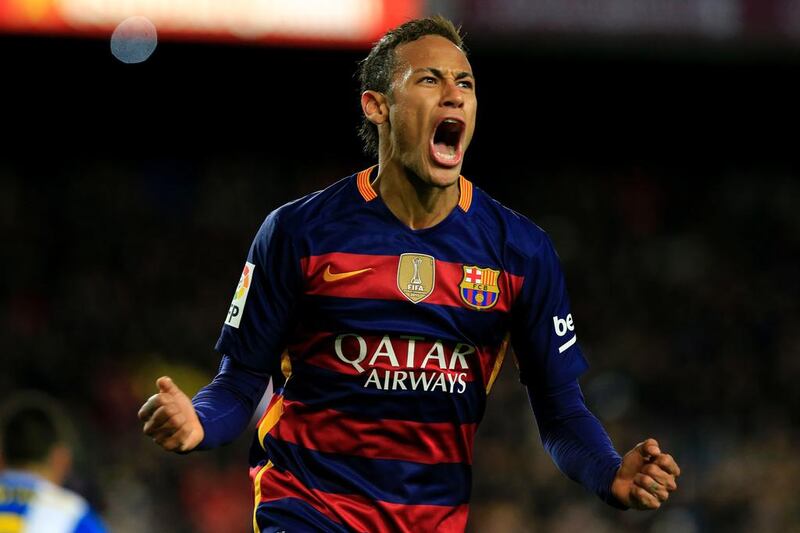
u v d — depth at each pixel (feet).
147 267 155.63
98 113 205.36
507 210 37.24
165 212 165.99
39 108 204.33
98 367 135.54
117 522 107.65
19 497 45.19
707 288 164.76
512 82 194.49
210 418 34.30
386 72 36.24
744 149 216.33
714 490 118.93
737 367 147.33
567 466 36.78
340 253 35.47
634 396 138.92
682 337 154.30
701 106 204.95
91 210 163.32
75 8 107.96
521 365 38.34
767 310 161.27
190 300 151.84
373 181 36.68
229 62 188.55
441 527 36.22
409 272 35.45
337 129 212.43
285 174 174.50
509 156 212.64
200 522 112.98
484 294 35.88
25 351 135.44
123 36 109.29
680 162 218.79
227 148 214.07
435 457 35.94
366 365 35.19
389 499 35.53
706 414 138.00
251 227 166.30
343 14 110.83
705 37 115.85
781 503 116.98
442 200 36.09
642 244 171.83
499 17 113.29
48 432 47.11
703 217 177.99
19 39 176.14
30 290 149.18
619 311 159.22
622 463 34.71
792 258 172.86
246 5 110.63
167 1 109.60
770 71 192.34
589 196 179.22
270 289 35.83
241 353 36.27
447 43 35.99
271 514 35.65
